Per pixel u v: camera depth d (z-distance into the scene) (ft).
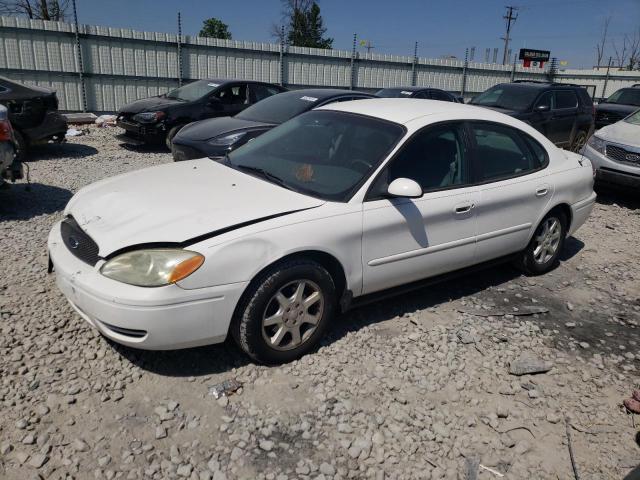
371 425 9.70
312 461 8.78
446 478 8.75
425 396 10.68
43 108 30.37
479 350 12.41
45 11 76.33
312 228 10.83
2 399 9.64
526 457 9.36
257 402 10.07
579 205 17.04
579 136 39.73
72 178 26.50
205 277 9.71
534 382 11.47
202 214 10.52
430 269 13.28
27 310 12.57
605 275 17.65
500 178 14.56
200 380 10.57
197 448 8.90
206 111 35.55
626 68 135.44
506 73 81.87
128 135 35.86
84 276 9.98
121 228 10.32
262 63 61.52
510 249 15.38
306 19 153.89
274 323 10.80
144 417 9.50
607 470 9.18
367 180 11.91
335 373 11.07
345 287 11.77
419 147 12.89
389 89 47.80
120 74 52.85
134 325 9.55
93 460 8.51
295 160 13.20
